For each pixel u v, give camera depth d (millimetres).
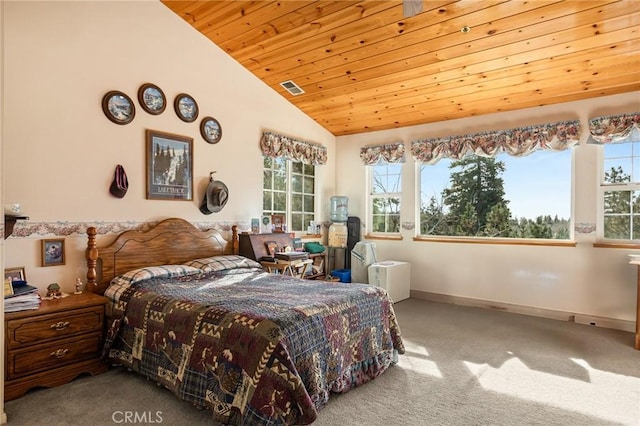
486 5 2979
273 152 4848
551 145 4316
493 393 2496
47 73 2904
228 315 2197
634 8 2816
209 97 4133
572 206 4301
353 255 5445
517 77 3891
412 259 5438
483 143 4762
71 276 3037
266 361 1937
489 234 4938
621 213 4047
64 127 2996
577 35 3176
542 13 2979
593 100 4141
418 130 5402
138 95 3486
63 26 3000
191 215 3938
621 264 3969
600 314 4074
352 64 4105
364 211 5914
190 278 3291
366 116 5316
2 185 2160
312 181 5824
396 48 3701
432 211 5395
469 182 5102
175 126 3797
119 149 3344
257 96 4715
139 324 2643
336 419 2160
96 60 3197
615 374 2803
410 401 2381
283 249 4508
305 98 5051
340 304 2539
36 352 2434
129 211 3414
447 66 3867
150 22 3594
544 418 2191
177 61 3820
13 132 2730
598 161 4125
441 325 4027
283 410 1901
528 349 3316
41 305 2564
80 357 2646
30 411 2205
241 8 3555
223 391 2021
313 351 2172
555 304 4332
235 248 4262
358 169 5980
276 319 2100
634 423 2146
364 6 3229
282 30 3750
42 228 2879
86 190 3125
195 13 3760
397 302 5082
